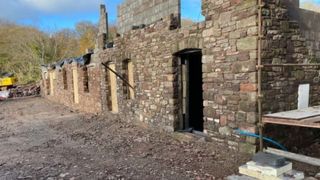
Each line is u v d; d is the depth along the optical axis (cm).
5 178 599
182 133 838
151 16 975
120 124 1102
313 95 726
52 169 641
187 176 553
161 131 917
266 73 619
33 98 2703
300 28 680
